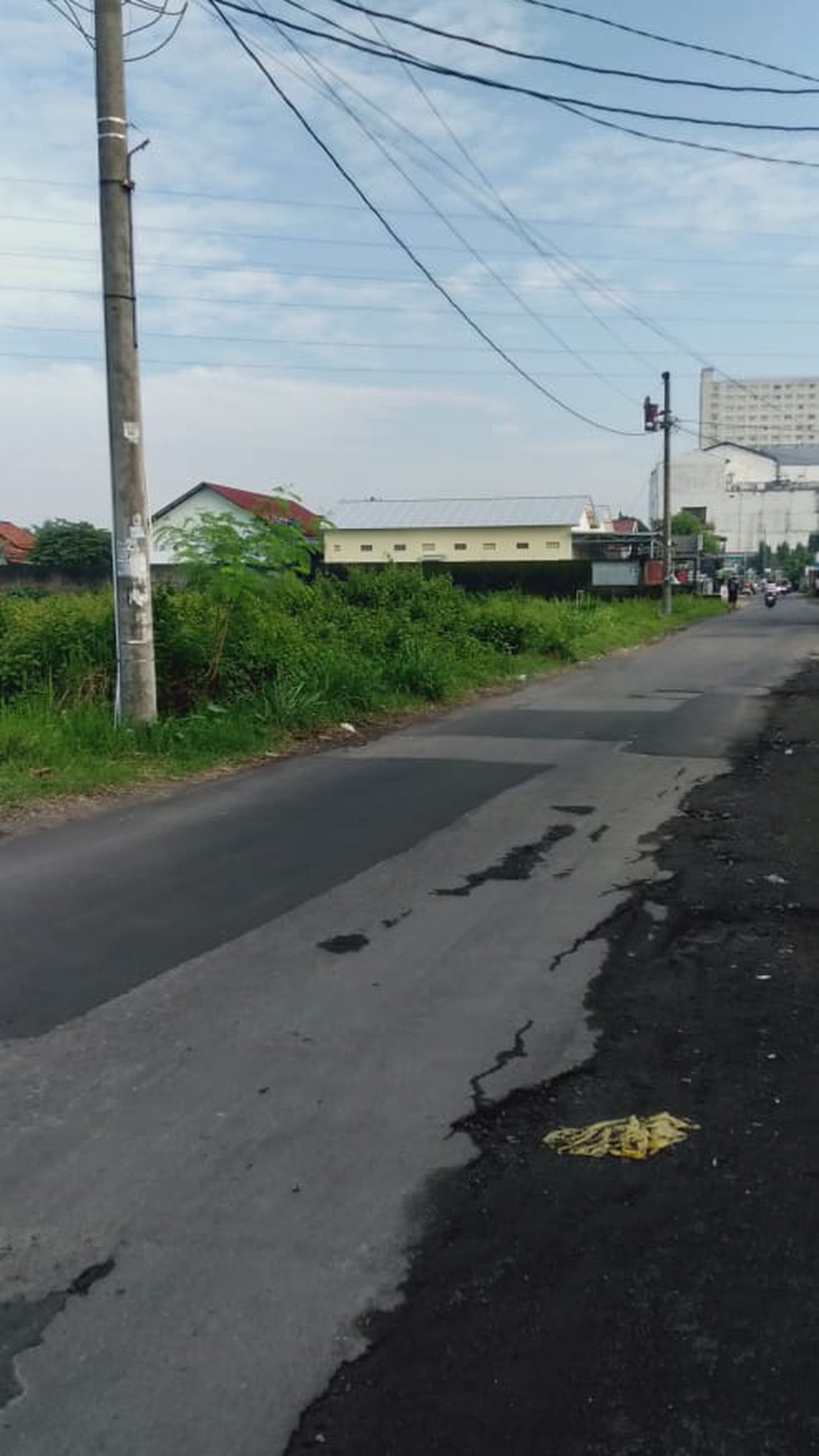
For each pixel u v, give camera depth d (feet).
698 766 32.27
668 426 134.62
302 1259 8.99
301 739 37.24
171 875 20.25
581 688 56.34
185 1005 14.16
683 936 16.89
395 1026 13.53
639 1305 8.38
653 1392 7.49
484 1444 7.06
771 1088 11.91
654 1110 11.44
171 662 36.76
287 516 40.98
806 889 19.44
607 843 22.89
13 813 25.52
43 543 153.99
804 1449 7.02
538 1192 9.94
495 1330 8.12
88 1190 10.02
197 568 38.11
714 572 240.32
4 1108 11.53
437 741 37.50
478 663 61.77
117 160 31.91
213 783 29.50
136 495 32.91
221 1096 11.76
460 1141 10.85
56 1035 13.25
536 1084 12.01
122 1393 7.52
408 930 17.19
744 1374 7.66
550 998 14.42
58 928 17.19
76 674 35.40
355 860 21.38
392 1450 7.02
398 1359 7.83
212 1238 9.28
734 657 76.89
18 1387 7.57
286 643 43.29
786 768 31.99
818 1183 10.06
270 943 16.52
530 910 18.20
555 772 31.35
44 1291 8.61
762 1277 8.71
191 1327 8.18
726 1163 10.39
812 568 288.10
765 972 15.33
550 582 147.54
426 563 147.33
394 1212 9.62
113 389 32.50
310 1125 11.16
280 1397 7.48
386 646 53.98
